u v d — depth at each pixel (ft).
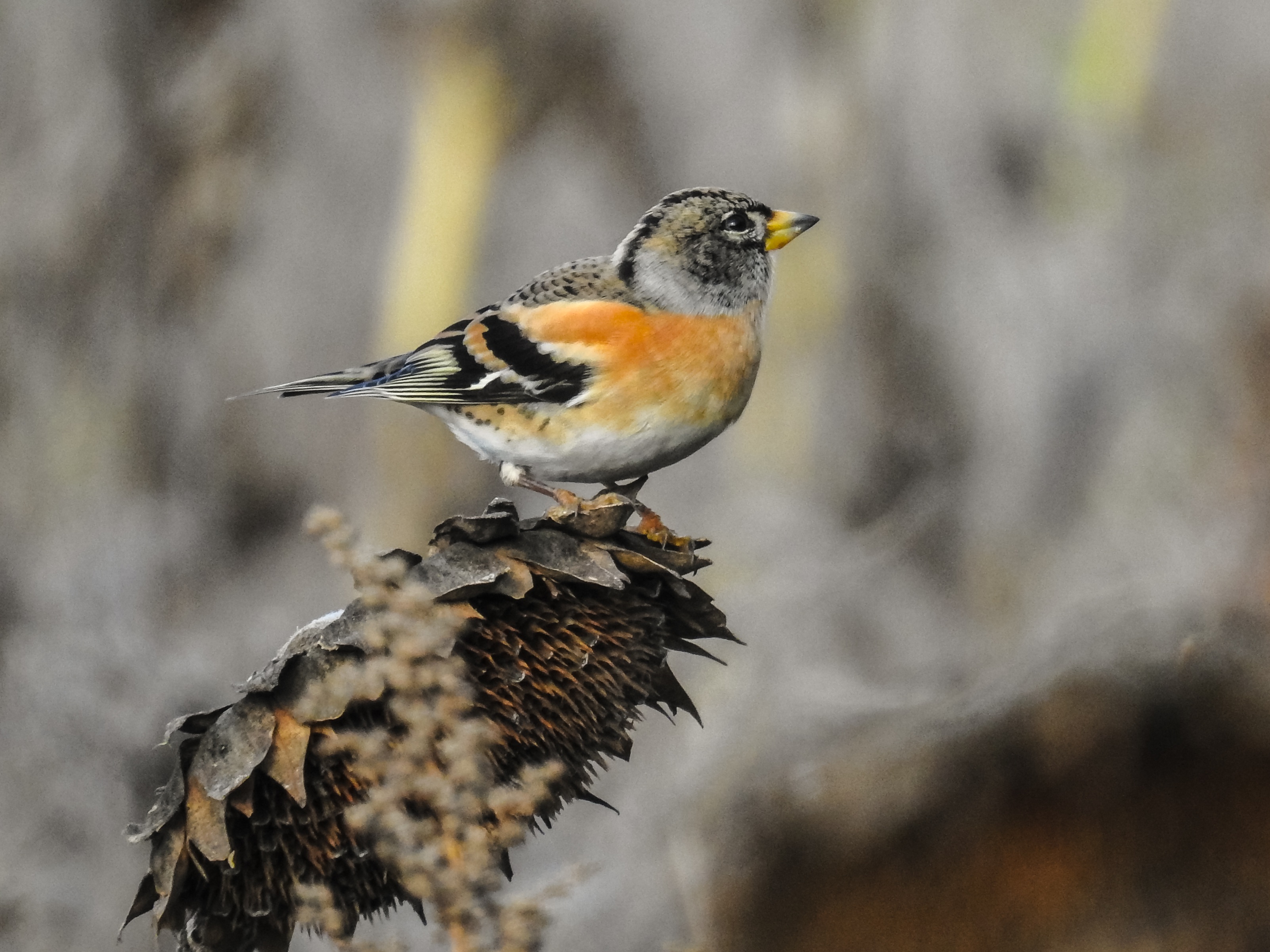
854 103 55.01
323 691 12.92
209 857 12.57
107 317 53.42
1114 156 56.65
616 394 21.04
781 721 26.40
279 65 52.70
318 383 22.40
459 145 48.06
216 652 46.47
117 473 52.85
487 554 13.96
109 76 52.19
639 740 35.70
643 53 51.55
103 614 45.14
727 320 21.88
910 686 29.12
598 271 22.24
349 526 11.44
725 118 53.62
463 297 48.26
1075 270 54.13
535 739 13.93
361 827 10.85
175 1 52.54
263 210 54.80
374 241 54.49
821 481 54.34
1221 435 44.62
